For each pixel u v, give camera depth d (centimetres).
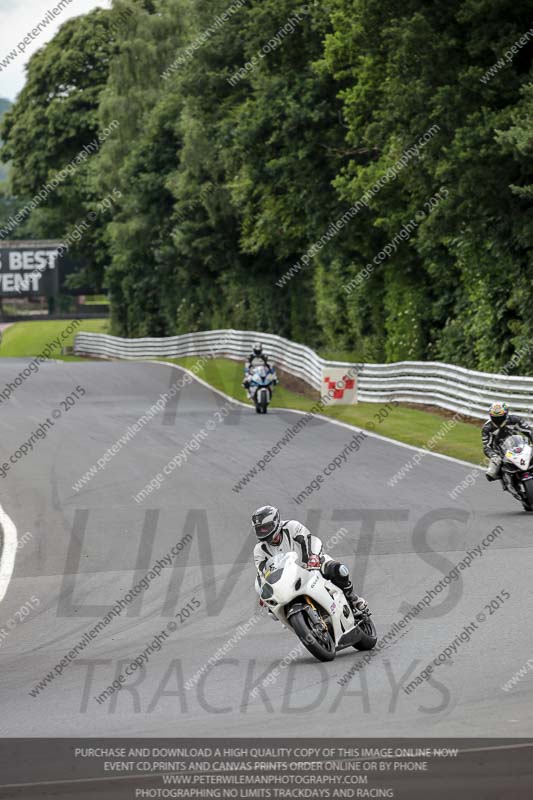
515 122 6456
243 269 14775
